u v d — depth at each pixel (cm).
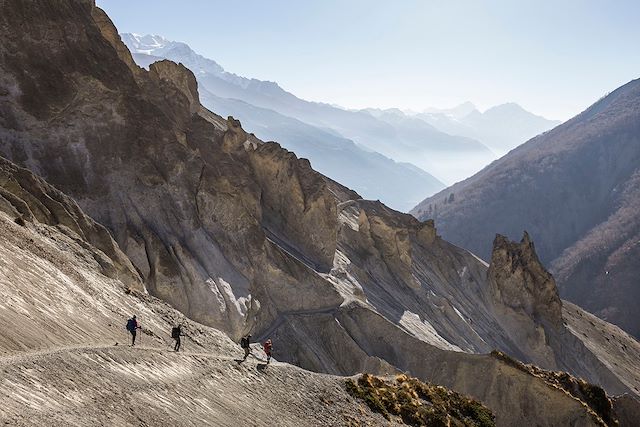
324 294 8169
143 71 8900
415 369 7762
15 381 2158
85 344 2944
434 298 11206
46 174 6406
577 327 14600
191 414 2941
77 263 4241
